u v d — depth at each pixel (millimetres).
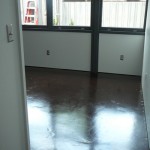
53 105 3223
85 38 4715
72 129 2590
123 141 2375
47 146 2275
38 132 2523
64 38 4848
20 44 1551
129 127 2648
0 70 1306
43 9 4855
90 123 2727
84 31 4656
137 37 4383
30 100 3379
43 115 2914
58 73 4777
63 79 4379
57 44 4930
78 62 4910
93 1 4430
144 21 4312
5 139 1416
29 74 4668
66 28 4812
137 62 4535
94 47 4684
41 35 4969
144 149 2246
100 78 4469
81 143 2330
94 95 3605
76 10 4695
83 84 4109
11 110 1487
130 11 4414
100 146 2285
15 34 1482
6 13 1347
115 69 4719
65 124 2699
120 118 2857
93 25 4566
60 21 4863
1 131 1353
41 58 5125
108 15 4547
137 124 2719
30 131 2539
